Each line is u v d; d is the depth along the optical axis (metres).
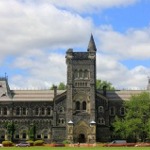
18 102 169.00
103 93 167.62
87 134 159.38
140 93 165.50
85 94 161.50
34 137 166.25
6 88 172.12
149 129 152.38
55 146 138.25
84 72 162.88
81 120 159.88
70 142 157.62
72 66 162.88
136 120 154.12
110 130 165.62
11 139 166.50
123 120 161.88
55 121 163.00
